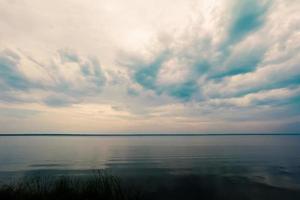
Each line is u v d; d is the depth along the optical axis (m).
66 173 19.81
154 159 31.34
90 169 22.30
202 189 13.95
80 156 36.12
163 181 16.14
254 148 52.41
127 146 65.81
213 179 17.03
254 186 14.85
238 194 12.96
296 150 45.88
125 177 17.59
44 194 8.29
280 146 59.41
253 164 25.45
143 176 18.14
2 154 38.53
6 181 15.59
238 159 30.36
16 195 7.99
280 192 13.36
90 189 9.00
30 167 23.69
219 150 47.34
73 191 8.77
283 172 20.31
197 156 35.28
